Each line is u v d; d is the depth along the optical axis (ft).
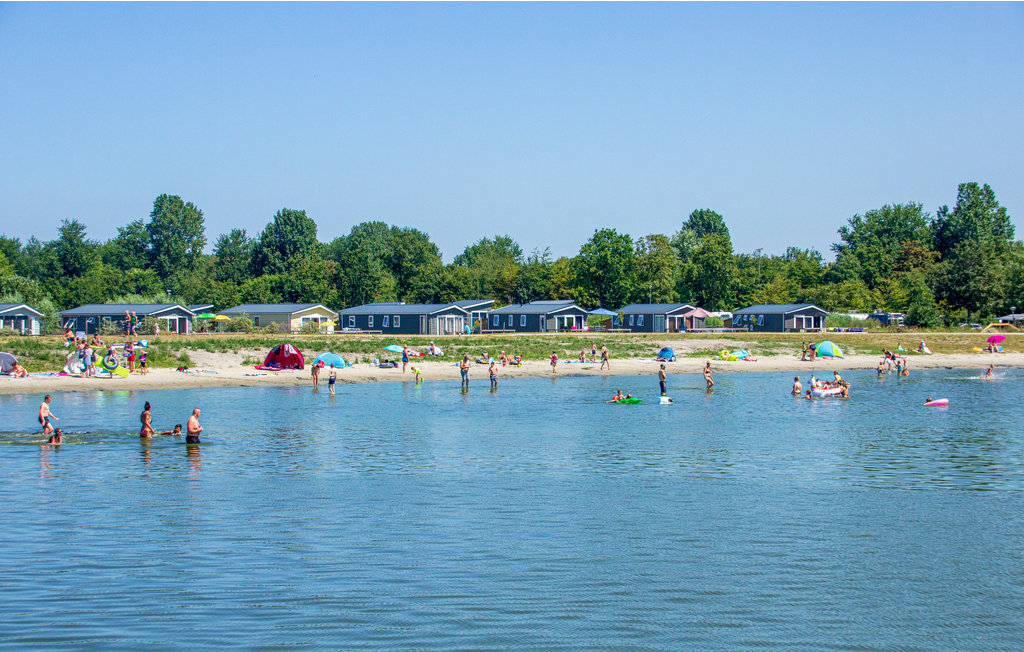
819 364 357.00
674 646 65.10
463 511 104.17
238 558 84.53
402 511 103.86
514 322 467.52
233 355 305.53
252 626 67.82
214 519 99.30
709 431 173.58
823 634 67.62
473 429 174.50
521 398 234.17
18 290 470.39
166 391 241.35
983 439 163.63
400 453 145.38
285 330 396.37
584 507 106.63
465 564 83.20
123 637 65.36
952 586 78.23
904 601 74.38
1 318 352.49
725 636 66.95
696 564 83.71
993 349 415.23
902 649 65.10
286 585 77.00
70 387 238.07
